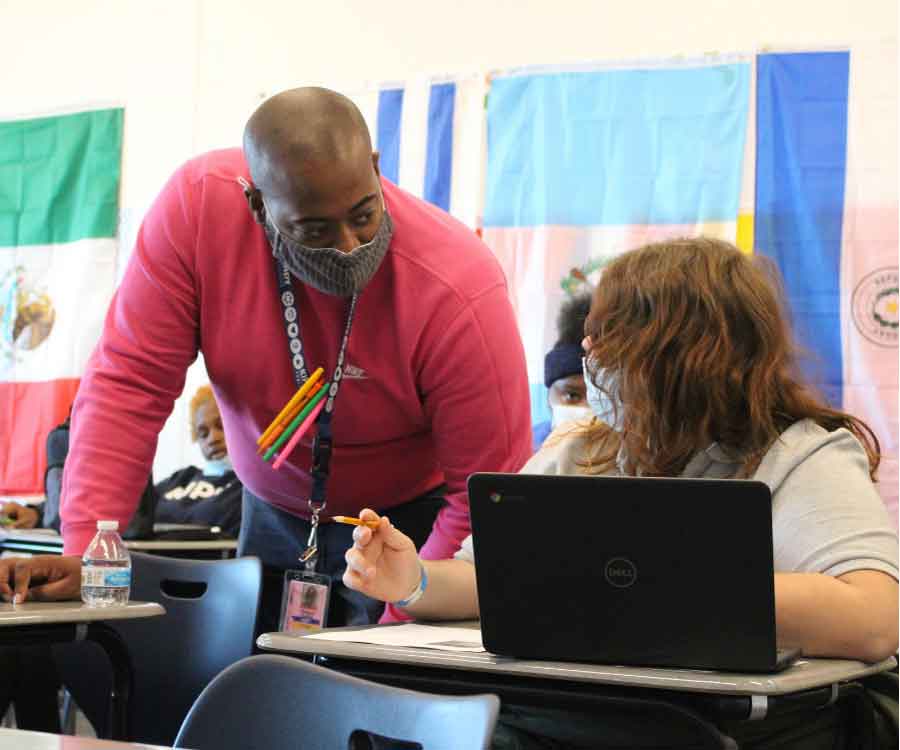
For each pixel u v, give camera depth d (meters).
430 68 5.43
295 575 2.48
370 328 2.56
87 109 6.27
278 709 1.31
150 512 4.55
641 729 1.72
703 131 4.82
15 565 2.28
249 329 2.59
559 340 4.97
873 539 1.82
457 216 5.26
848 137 4.63
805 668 1.63
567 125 5.05
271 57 5.84
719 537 1.55
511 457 2.65
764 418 1.93
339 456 2.76
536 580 1.64
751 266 2.03
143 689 2.82
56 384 6.20
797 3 4.75
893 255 4.54
